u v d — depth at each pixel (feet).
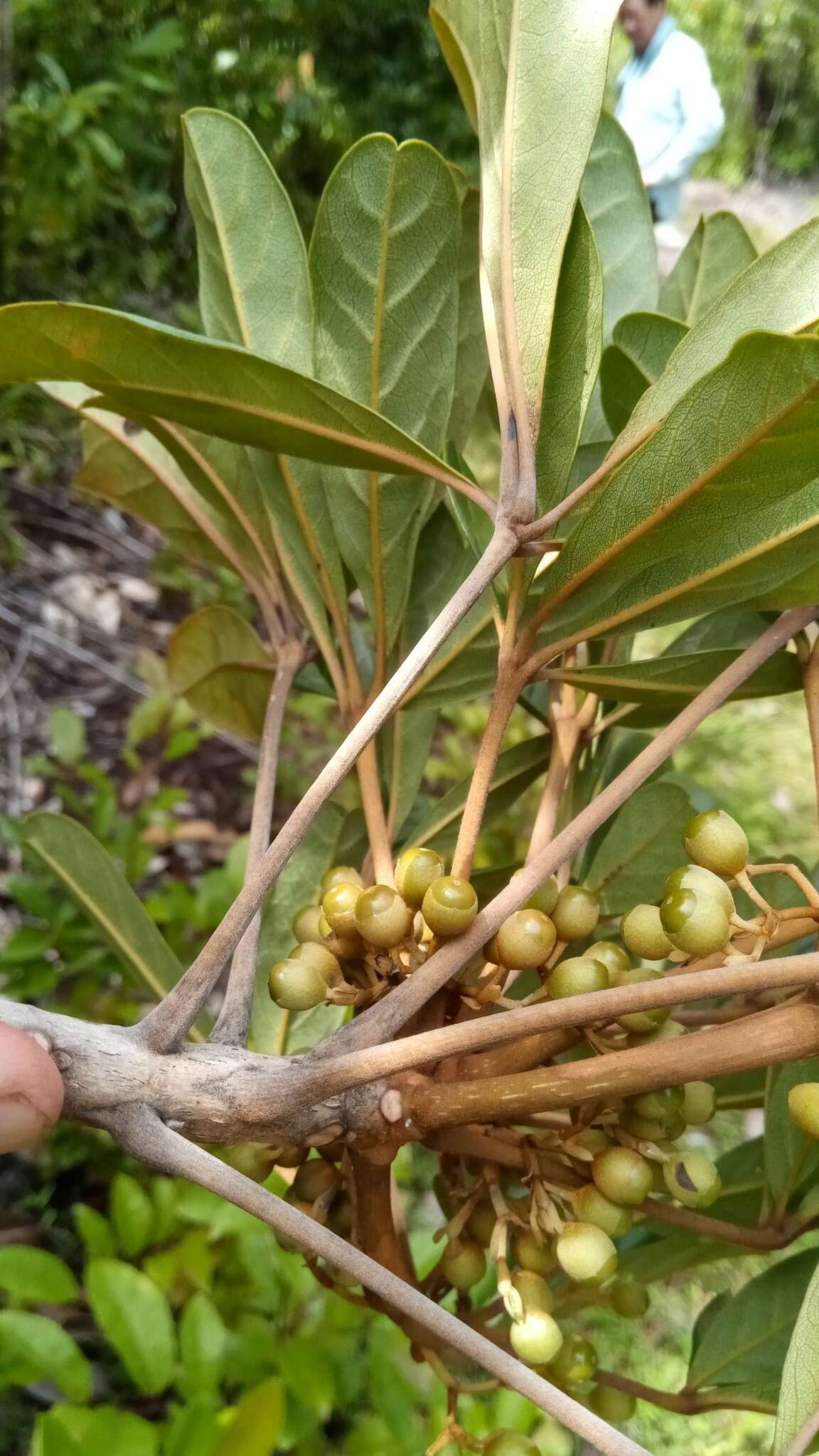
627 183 0.80
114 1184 1.07
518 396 0.48
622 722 0.74
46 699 2.51
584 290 0.50
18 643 2.60
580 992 0.49
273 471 0.68
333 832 0.85
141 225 3.26
